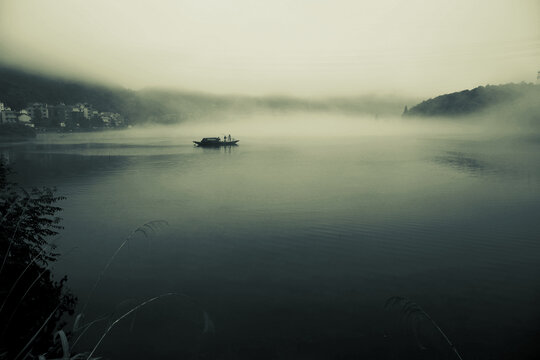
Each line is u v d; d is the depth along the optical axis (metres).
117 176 57.31
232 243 22.78
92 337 11.14
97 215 30.77
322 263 19.17
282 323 12.87
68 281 16.02
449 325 12.68
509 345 11.34
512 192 39.31
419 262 19.11
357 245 22.08
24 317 10.12
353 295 15.27
